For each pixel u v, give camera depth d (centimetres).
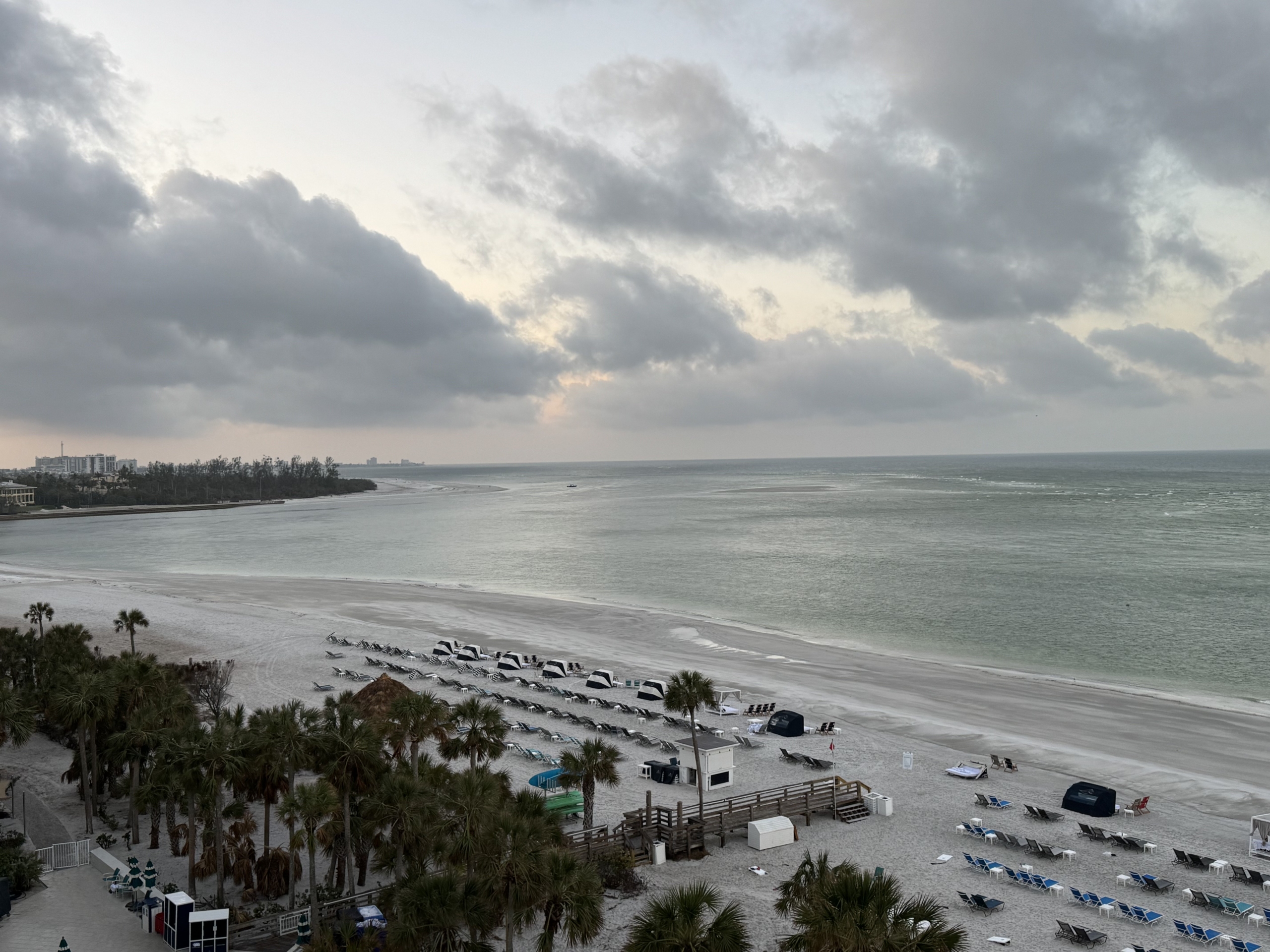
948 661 7938
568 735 5659
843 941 2102
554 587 12850
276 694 6619
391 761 3984
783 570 13975
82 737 4316
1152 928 3234
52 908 3350
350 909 3297
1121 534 18000
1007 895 3531
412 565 15838
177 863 3956
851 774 5038
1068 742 5575
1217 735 5712
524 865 2583
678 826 3991
